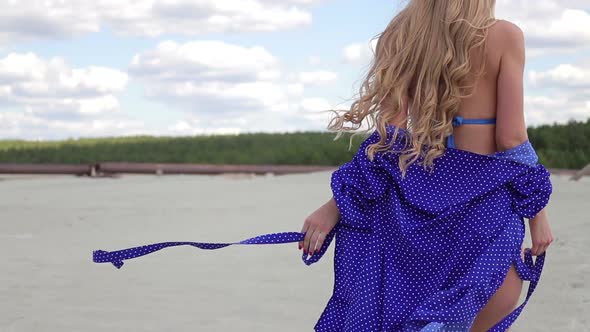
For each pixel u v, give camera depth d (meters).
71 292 4.99
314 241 2.97
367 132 2.97
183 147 27.11
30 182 15.99
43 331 4.06
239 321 4.27
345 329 2.84
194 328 4.13
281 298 4.83
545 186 2.81
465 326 2.69
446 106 2.87
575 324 4.11
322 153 23.83
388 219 2.87
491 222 2.78
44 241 7.27
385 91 2.93
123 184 14.81
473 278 2.70
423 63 2.89
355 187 2.90
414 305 2.77
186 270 5.76
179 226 8.31
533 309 4.44
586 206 9.27
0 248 6.79
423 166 2.85
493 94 2.89
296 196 11.63
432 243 2.79
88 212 9.87
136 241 7.21
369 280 2.83
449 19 2.87
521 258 2.82
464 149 2.90
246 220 8.70
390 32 3.01
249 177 18.67
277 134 29.67
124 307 4.58
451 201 2.79
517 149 2.82
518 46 2.86
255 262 6.07
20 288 5.09
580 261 5.60
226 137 29.70
